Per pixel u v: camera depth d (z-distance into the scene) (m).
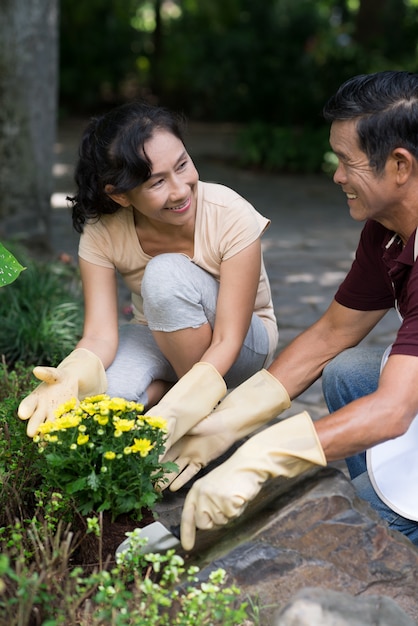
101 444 2.24
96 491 2.23
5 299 4.66
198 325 2.77
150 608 1.91
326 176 12.38
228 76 13.53
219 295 2.76
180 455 2.51
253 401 2.53
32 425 2.48
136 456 2.23
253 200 10.41
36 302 4.61
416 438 2.37
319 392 4.12
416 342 2.16
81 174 2.74
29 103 6.48
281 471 2.12
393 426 2.11
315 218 9.29
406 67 13.98
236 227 2.75
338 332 2.67
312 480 2.22
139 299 3.08
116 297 2.96
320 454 2.10
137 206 2.67
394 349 2.19
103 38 18.83
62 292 4.88
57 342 4.23
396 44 14.45
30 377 3.42
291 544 2.14
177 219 2.69
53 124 6.77
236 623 1.96
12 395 3.10
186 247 2.86
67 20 18.48
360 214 2.33
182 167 2.63
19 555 2.14
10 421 2.71
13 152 6.50
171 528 2.30
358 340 2.68
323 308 5.75
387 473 2.38
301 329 5.28
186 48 15.13
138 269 2.95
